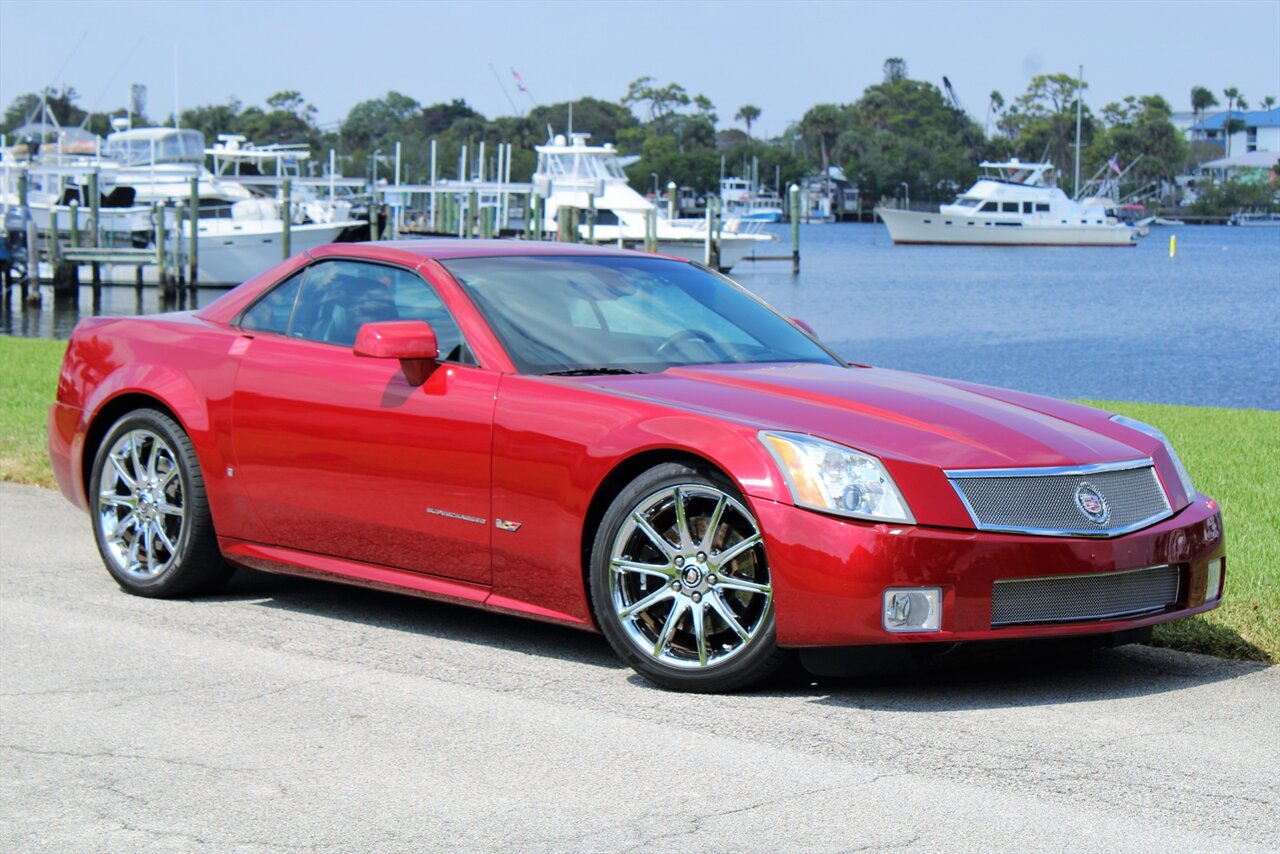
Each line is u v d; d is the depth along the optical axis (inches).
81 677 194.5
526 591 199.2
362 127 6594.5
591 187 2284.7
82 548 281.3
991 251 3730.3
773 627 178.7
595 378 202.2
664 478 185.6
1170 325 1627.7
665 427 185.6
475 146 6304.1
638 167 7066.9
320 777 156.1
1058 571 177.0
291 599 243.1
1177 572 190.1
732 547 182.1
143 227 1974.7
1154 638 213.2
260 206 2039.9
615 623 189.6
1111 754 162.2
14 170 2102.6
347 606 238.1
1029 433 188.7
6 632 217.9
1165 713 178.4
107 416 250.2
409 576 213.0
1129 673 198.1
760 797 148.9
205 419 232.7
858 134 7352.4
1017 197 3833.7
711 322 227.1
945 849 135.0
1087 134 7421.3
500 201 2588.6
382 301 223.1
